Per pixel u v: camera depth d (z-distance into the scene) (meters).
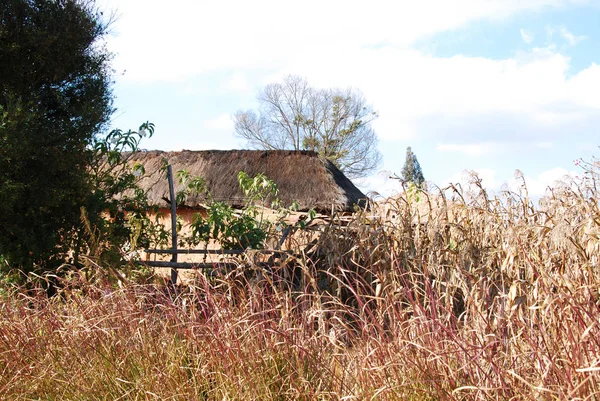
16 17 7.11
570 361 2.93
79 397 3.88
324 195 14.36
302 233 6.83
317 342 4.04
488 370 3.31
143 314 4.40
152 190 14.33
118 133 7.72
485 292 4.08
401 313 4.08
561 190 5.72
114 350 4.19
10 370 4.16
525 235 4.53
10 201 6.47
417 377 3.37
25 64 7.24
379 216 5.97
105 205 7.49
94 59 7.95
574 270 3.80
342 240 6.10
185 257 8.92
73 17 7.54
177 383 3.78
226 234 7.33
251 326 3.94
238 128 38.28
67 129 7.23
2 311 4.91
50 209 6.99
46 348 4.35
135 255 6.89
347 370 3.61
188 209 13.70
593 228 4.14
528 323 3.55
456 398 3.18
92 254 6.24
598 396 2.73
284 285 5.77
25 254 6.79
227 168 15.43
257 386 3.63
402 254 5.44
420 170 39.47
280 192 14.66
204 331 4.03
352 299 5.68
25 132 6.63
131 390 3.79
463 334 3.71
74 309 4.85
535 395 2.89
